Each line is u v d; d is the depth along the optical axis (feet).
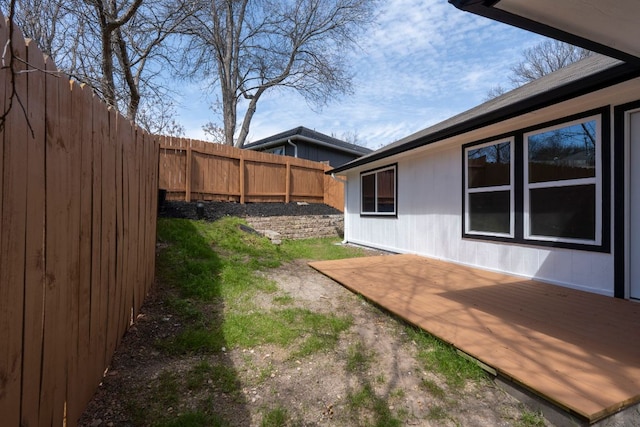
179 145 27.89
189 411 6.40
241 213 29.94
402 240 24.31
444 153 20.27
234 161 31.99
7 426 3.68
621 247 12.07
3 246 3.58
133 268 9.84
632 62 7.98
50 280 4.66
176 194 27.78
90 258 6.23
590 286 13.04
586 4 5.73
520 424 6.26
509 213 16.26
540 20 6.24
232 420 6.23
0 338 3.55
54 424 4.85
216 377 7.55
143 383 7.20
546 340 8.68
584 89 10.07
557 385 6.52
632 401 6.09
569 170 13.60
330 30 50.57
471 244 18.47
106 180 7.11
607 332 9.13
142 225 11.02
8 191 3.65
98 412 6.21
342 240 33.50
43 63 4.40
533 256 15.19
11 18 3.24
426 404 6.82
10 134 3.65
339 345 9.39
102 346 7.06
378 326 10.75
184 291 12.74
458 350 8.44
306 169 39.65
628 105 11.72
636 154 11.75
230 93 50.88
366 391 7.20
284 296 13.26
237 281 14.29
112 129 7.50
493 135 16.92
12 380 3.78
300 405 6.75
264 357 8.59
